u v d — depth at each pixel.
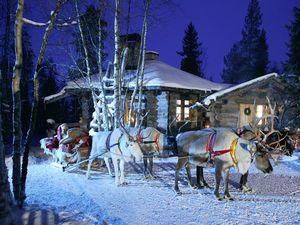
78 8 13.33
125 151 10.06
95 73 20.56
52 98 20.05
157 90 17.94
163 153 10.92
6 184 6.04
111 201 8.50
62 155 12.76
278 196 9.29
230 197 8.77
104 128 14.60
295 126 18.53
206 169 13.41
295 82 19.48
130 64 21.00
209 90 19.42
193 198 8.91
